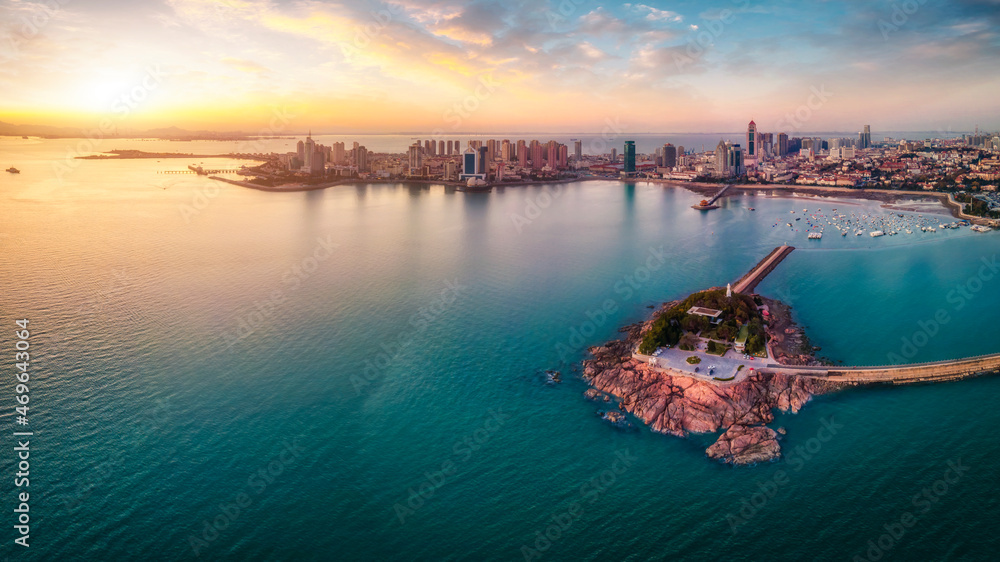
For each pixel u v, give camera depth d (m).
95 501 104.88
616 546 95.38
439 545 96.12
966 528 96.25
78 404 136.38
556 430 130.88
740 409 135.12
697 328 175.25
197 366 158.00
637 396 142.38
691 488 109.81
